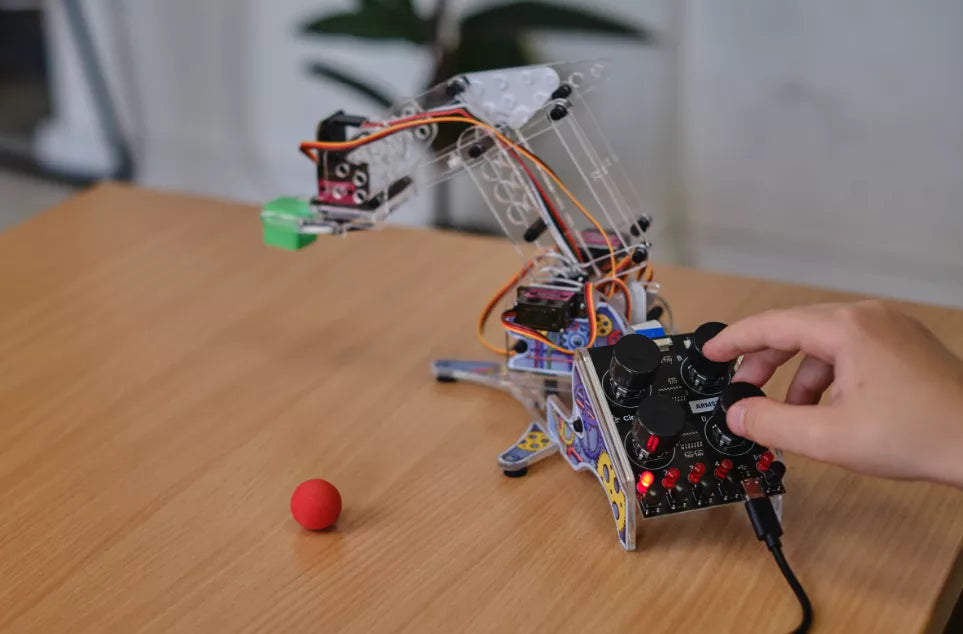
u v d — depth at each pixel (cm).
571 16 159
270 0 192
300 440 77
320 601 61
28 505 70
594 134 91
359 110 196
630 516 64
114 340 90
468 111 74
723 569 64
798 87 160
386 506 70
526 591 62
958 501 69
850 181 163
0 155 243
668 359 69
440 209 191
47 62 225
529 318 74
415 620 60
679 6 163
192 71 209
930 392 57
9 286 99
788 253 174
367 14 162
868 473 58
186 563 65
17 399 82
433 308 94
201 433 78
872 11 150
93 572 64
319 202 80
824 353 61
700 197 177
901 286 167
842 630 59
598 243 78
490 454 75
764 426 60
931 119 153
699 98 169
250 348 89
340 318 93
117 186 122
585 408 69
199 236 109
